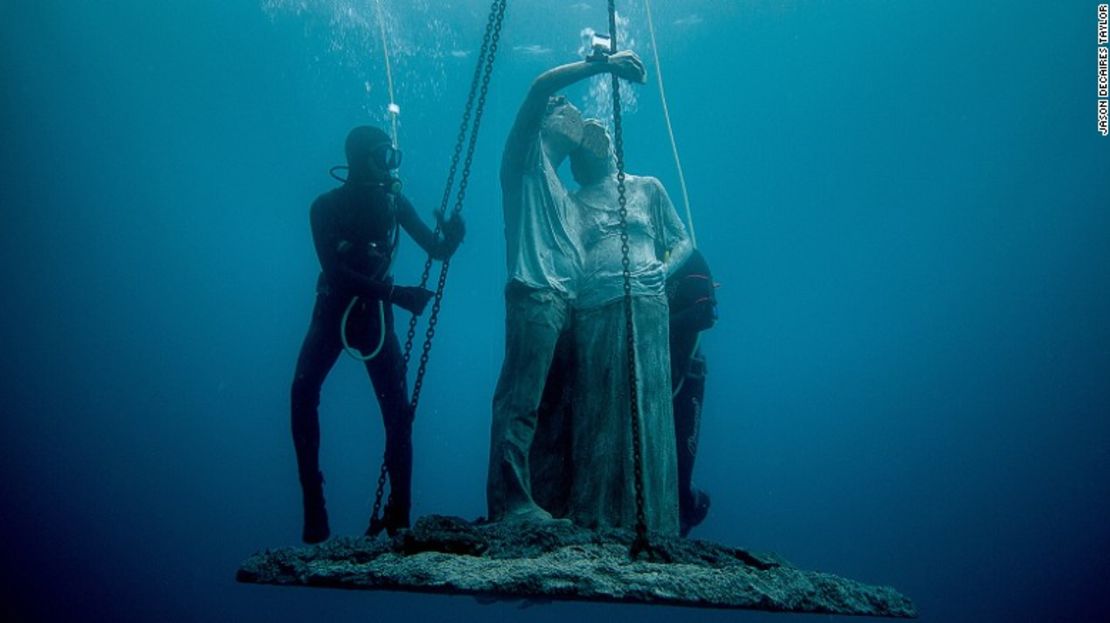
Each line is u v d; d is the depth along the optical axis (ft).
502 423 20.10
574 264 21.21
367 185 23.38
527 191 21.03
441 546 17.25
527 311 20.33
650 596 15.42
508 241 21.18
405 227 24.64
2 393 74.08
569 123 22.39
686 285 23.79
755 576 16.56
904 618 18.43
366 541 18.57
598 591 15.35
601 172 22.76
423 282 23.44
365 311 24.41
